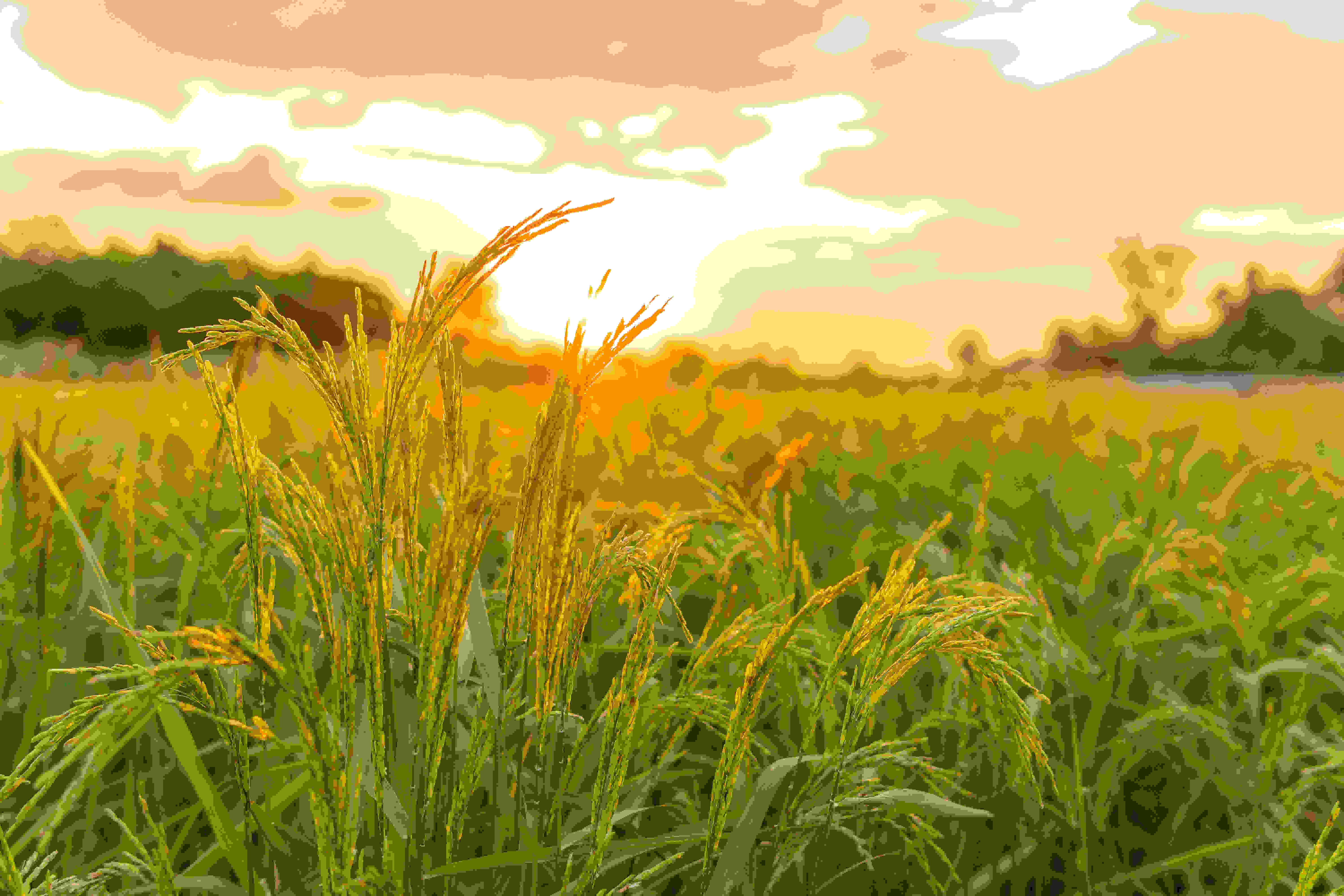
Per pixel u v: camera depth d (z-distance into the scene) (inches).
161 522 104.4
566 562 44.7
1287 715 77.8
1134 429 274.7
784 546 86.7
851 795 60.9
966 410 306.5
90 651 92.8
